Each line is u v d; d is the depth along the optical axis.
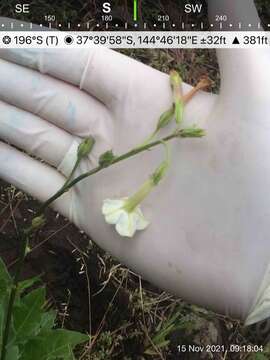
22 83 0.20
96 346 0.25
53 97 0.20
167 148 0.18
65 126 0.21
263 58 0.20
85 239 0.26
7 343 0.16
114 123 0.20
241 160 0.20
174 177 0.20
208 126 0.20
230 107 0.20
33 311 0.16
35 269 0.25
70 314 0.25
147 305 0.26
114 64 0.20
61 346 0.16
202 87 0.20
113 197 0.20
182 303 0.26
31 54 0.20
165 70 0.29
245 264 0.20
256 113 0.20
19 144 0.21
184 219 0.20
